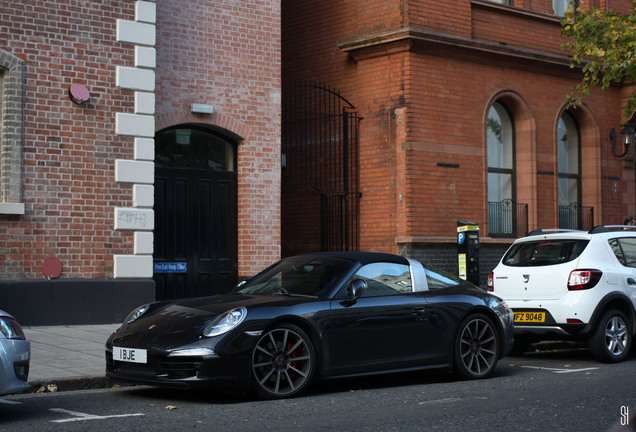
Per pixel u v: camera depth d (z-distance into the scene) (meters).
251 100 15.03
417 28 16.64
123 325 8.14
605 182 20.34
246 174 15.00
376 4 17.27
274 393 7.54
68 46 12.49
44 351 9.98
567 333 10.31
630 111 14.79
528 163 18.72
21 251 12.09
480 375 8.97
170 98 14.15
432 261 16.77
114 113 12.86
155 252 14.27
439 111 17.06
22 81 12.09
